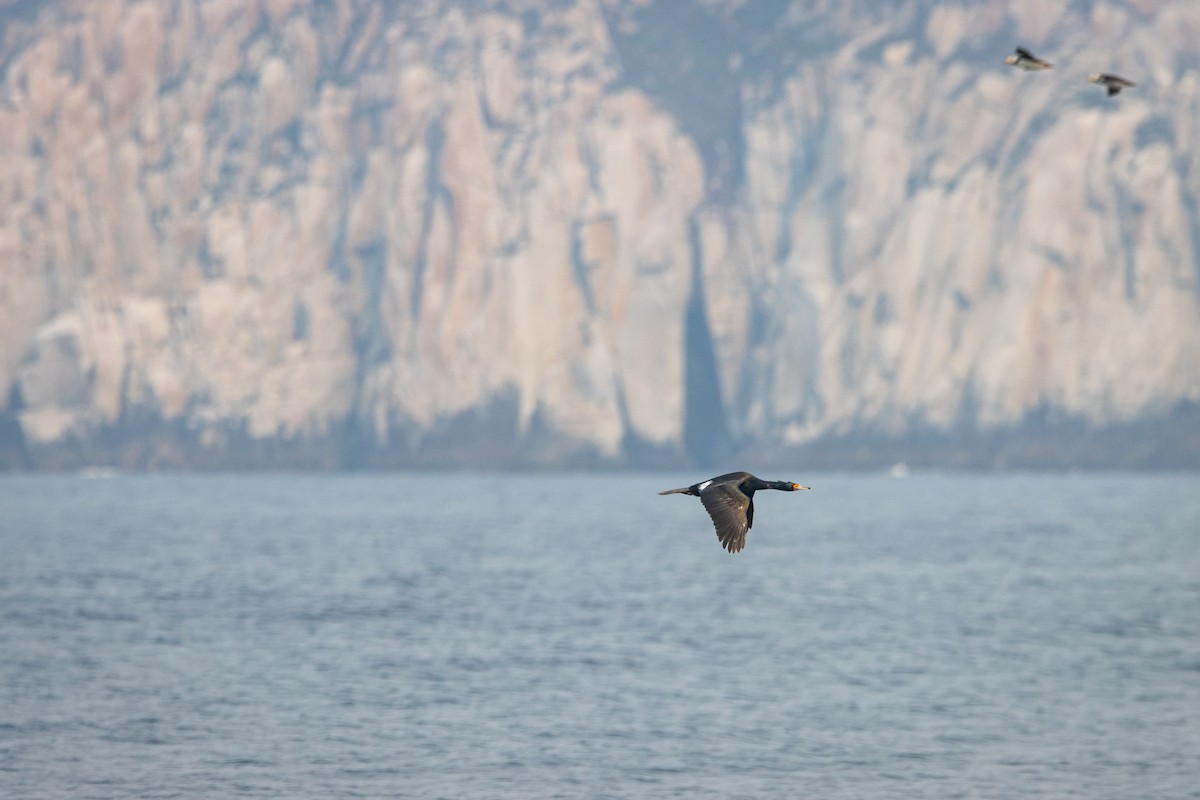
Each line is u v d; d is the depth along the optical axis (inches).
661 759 1531.7
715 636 2267.5
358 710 1742.1
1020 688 1878.7
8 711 1736.0
